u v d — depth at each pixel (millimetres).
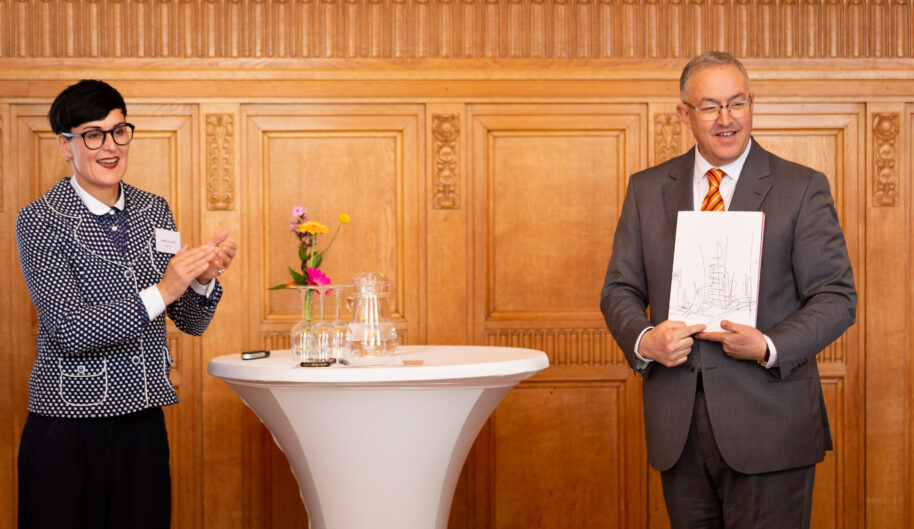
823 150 3803
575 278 3779
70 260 2201
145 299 2160
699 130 2209
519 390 3754
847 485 3752
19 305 3617
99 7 3654
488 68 3740
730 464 2125
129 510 2240
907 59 3795
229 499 3664
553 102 3750
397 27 3723
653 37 3775
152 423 2303
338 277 3734
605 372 3768
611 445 3770
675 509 2285
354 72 3701
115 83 3654
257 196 3713
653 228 2363
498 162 3762
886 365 3766
